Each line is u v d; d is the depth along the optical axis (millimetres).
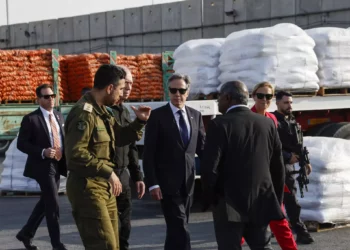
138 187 5848
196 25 30250
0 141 16750
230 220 4457
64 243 7098
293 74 9227
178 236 5422
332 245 6738
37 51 15312
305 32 9695
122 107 5691
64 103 15781
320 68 9758
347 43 9797
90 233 4355
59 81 15461
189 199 5559
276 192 4852
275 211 4543
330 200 7418
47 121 6496
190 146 5531
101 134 4391
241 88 4707
